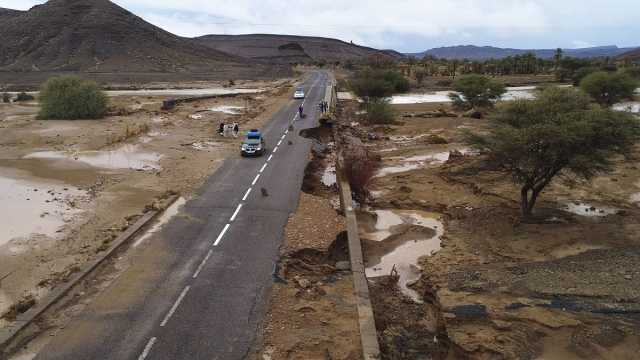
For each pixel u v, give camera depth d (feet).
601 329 46.19
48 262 61.57
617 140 69.82
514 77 437.58
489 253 69.00
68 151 126.11
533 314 48.78
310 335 46.93
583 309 49.49
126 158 118.42
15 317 49.14
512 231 75.56
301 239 68.64
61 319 48.57
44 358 42.50
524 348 44.83
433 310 55.26
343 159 107.04
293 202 83.82
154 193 90.27
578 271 58.23
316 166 114.83
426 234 78.28
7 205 83.30
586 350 44.11
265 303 51.96
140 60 509.76
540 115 76.13
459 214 84.48
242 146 120.16
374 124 184.85
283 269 59.67
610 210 85.61
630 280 54.75
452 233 77.25
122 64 490.08
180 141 138.41
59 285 54.39
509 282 56.44
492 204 87.97
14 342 45.03
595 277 56.13
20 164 112.78
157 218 76.13
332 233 71.00
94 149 128.16
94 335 45.80
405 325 52.80
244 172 103.19
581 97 80.12
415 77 411.54
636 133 71.00
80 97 180.96
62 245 66.74
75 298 52.42
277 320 49.03
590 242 69.87
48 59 487.20
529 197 90.94
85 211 80.59
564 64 406.82
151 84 381.60
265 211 79.20
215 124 170.19
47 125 165.68
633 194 93.91
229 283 55.93
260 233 70.33
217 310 50.31
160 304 51.19
